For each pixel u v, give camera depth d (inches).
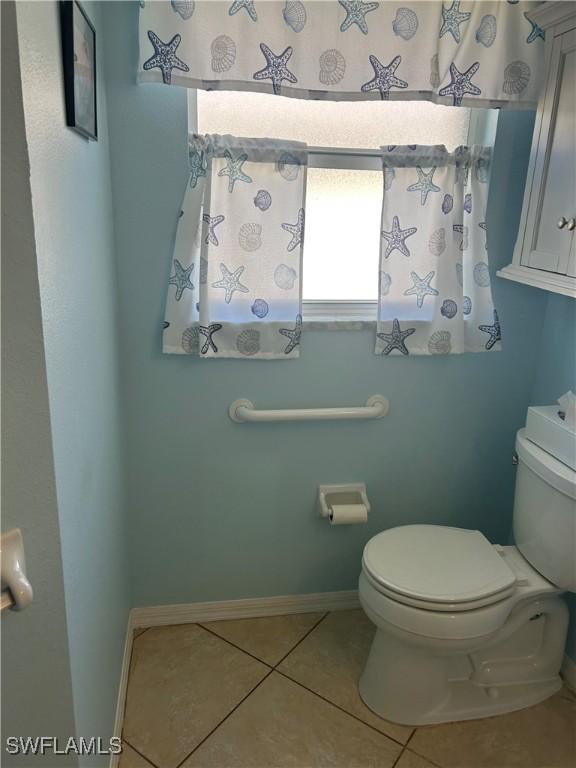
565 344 75.8
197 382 74.3
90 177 52.5
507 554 71.6
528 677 72.6
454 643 61.2
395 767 62.8
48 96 37.3
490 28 65.9
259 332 72.4
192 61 61.7
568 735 67.4
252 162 67.3
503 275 73.4
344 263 76.5
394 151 69.4
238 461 78.3
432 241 72.6
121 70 62.9
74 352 44.6
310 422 78.3
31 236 33.9
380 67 65.2
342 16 63.3
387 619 62.8
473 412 82.2
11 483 37.8
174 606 83.0
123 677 70.6
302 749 64.5
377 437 80.8
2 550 34.1
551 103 64.5
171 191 67.5
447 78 66.5
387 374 78.3
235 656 77.4
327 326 74.6
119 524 69.7
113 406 65.2
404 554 67.7
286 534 82.7
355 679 74.0
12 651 41.3
